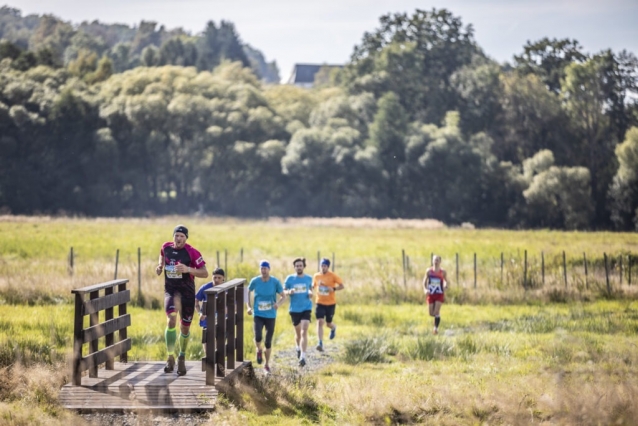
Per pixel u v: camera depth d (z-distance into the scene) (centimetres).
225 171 18400
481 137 18262
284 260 6278
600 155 17850
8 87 18250
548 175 16225
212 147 18488
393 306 4538
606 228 16438
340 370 2623
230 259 6475
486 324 3859
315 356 2973
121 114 18112
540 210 16500
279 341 3325
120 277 4675
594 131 18012
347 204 17788
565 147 18262
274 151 18050
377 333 3481
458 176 17262
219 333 2025
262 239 10025
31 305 4003
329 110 19662
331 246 8881
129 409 1783
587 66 17988
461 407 1966
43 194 16838
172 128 18500
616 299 4772
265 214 18088
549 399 1945
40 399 1870
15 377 2048
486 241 10169
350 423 1850
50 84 19838
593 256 6794
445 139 17275
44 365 2169
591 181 17512
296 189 18162
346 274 5503
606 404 1888
